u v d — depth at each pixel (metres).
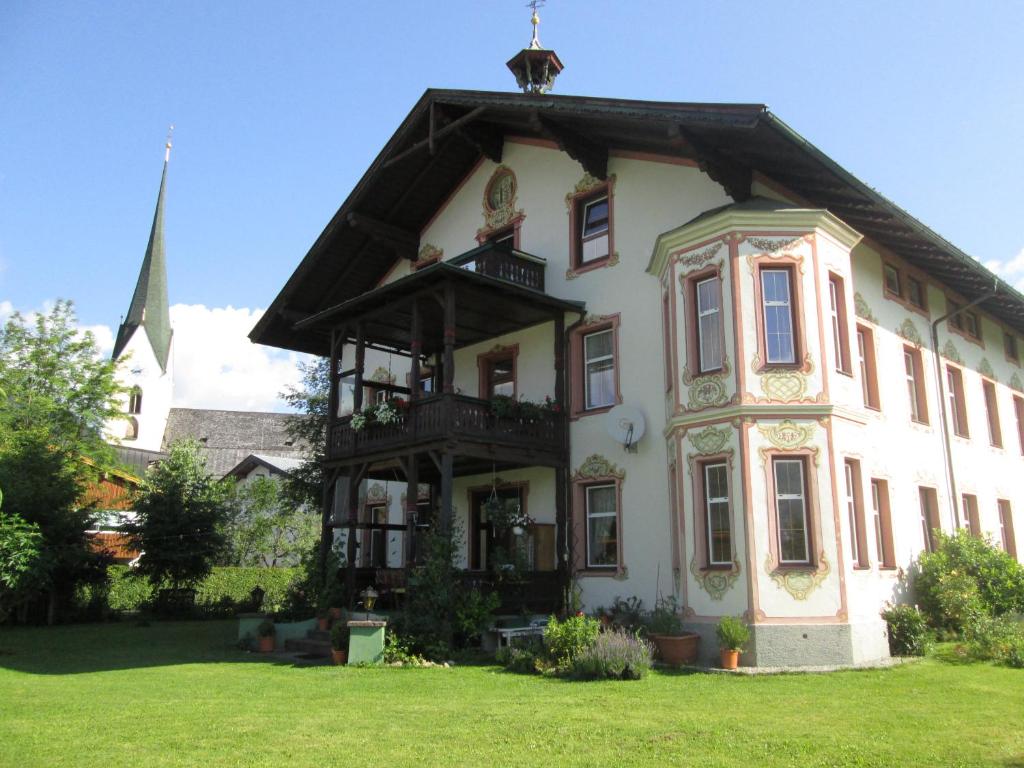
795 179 14.88
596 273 17.52
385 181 20.73
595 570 16.33
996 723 8.05
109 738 7.61
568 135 16.98
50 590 22.19
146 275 67.62
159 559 25.02
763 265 13.71
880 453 15.85
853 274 16.31
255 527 39.28
